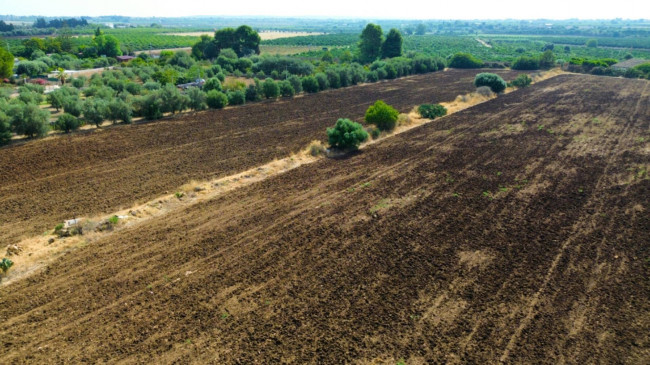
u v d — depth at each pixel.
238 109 50.91
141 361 13.09
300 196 25.44
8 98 50.66
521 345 13.72
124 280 17.12
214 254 19.05
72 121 38.44
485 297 16.06
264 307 15.55
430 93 64.56
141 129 40.31
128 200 24.56
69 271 17.75
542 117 46.12
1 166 29.64
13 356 13.30
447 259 18.58
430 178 28.20
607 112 48.56
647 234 20.64
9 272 17.50
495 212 23.08
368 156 33.25
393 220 22.19
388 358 13.23
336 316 15.09
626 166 30.23
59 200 24.48
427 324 14.68
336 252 19.14
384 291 16.42
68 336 14.16
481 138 37.81
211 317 15.05
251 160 31.94
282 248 19.50
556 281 16.98
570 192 25.78
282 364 12.98
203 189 26.25
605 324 14.63
